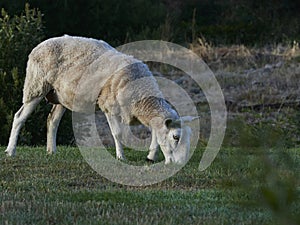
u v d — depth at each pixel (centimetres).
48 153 1627
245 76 3142
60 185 1255
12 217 980
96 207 1055
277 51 3422
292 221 665
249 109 2769
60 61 1535
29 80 1577
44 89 1566
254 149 714
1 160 1487
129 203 1095
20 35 2256
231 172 780
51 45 1546
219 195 1165
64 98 1556
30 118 2155
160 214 1017
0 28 2286
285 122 2573
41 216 991
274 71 3164
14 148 1586
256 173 705
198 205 1086
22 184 1239
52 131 1655
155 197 1147
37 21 2309
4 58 2214
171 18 4000
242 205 762
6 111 2139
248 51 3438
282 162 702
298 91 2936
